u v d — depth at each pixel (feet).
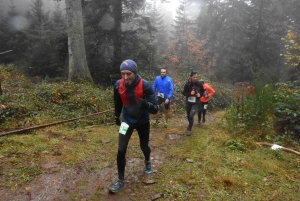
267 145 16.39
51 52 52.95
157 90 23.38
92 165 13.30
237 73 68.49
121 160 10.84
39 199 10.06
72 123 20.79
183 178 12.14
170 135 20.10
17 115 19.90
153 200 10.34
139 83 10.19
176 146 17.21
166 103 21.91
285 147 16.05
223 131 19.38
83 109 24.27
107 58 52.21
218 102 41.52
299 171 12.92
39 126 18.38
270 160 14.12
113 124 22.49
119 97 10.99
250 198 10.47
